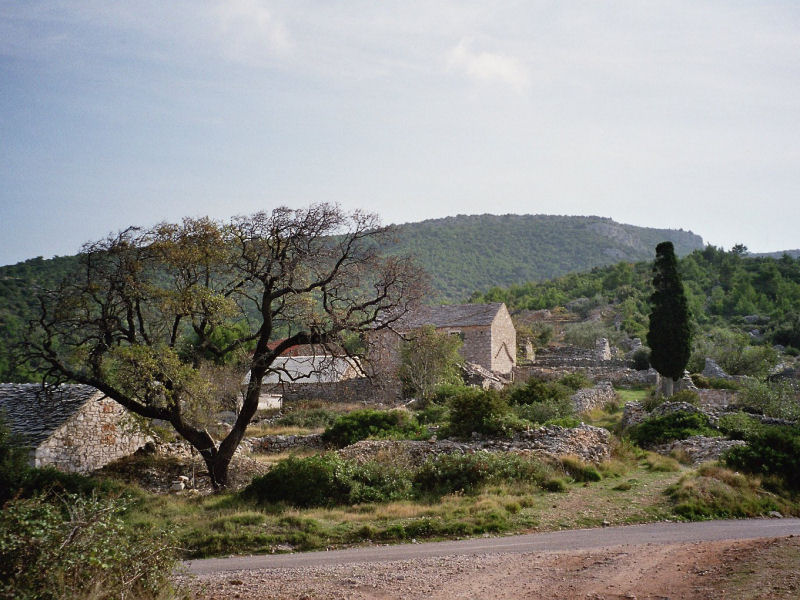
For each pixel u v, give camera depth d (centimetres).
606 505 1831
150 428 2669
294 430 3531
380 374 2509
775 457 2131
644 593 1003
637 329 8588
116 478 2430
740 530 1521
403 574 1211
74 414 2491
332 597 1070
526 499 1870
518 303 12112
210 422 2547
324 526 1691
